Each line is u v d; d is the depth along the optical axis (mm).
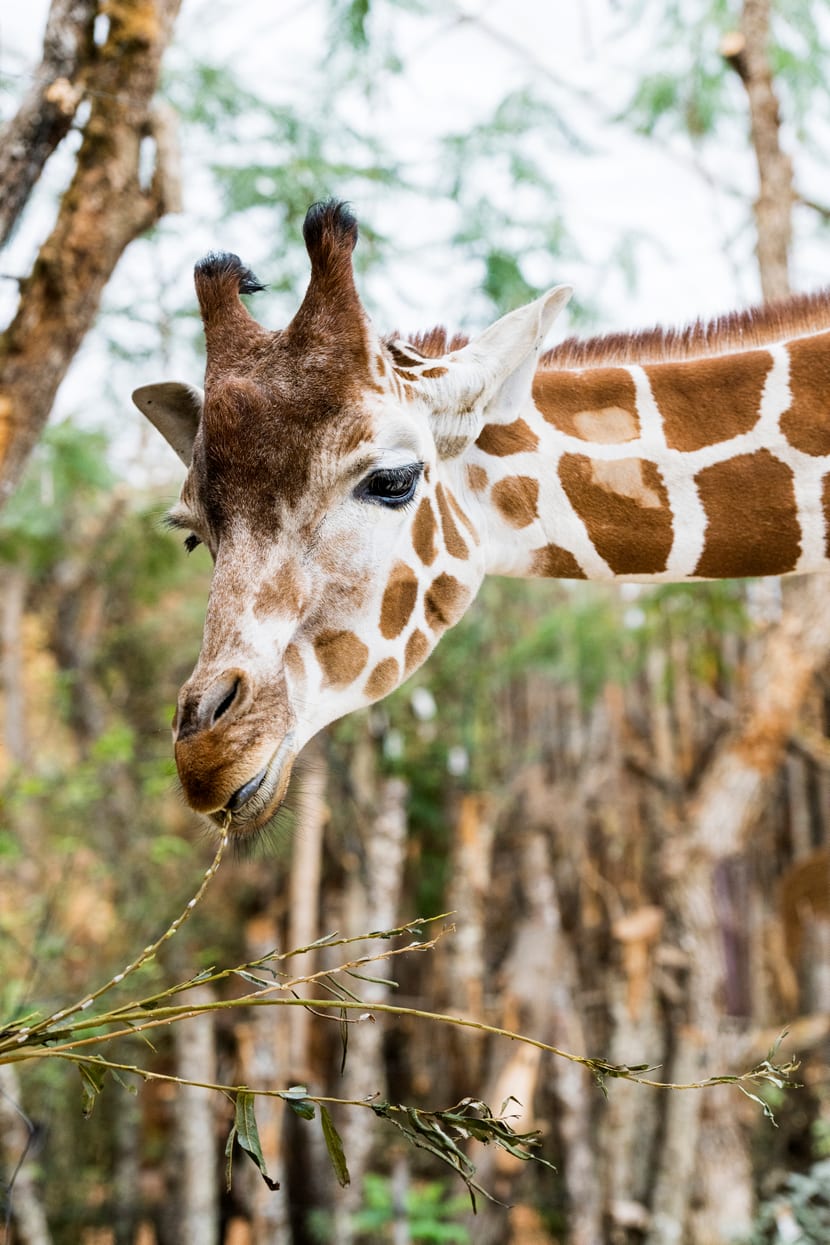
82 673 10625
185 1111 7984
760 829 10148
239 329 2428
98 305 4488
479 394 2623
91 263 4395
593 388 2832
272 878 9664
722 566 2795
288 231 7324
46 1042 2035
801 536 2770
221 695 2191
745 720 8172
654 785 9633
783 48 7301
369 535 2389
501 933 10070
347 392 2348
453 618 2623
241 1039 8062
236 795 2186
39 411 4387
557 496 2766
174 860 9320
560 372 2865
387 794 8750
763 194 6941
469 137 7582
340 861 9586
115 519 9867
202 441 2367
